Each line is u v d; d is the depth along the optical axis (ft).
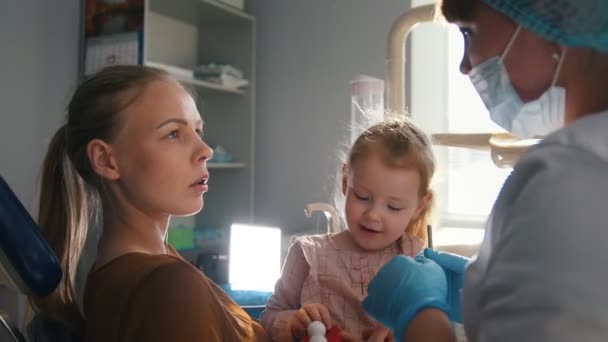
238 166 8.73
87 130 2.57
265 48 9.02
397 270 2.08
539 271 1.16
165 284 2.17
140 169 2.52
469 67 2.03
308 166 8.66
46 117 7.41
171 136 2.57
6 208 2.13
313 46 8.58
